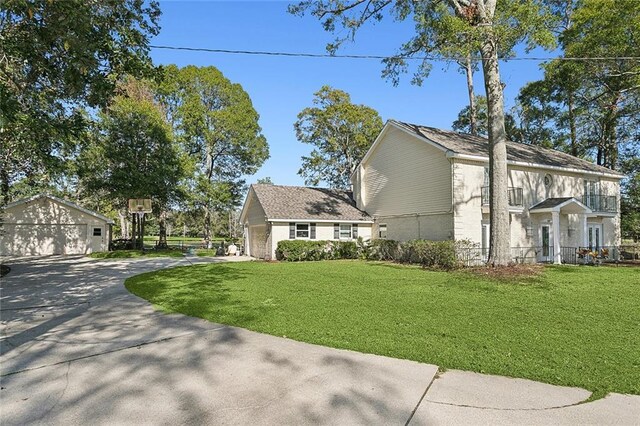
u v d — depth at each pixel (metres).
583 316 7.16
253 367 4.61
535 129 33.59
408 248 19.53
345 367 4.59
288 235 23.12
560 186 21.44
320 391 3.92
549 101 29.00
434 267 16.23
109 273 15.05
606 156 28.97
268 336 5.92
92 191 27.88
